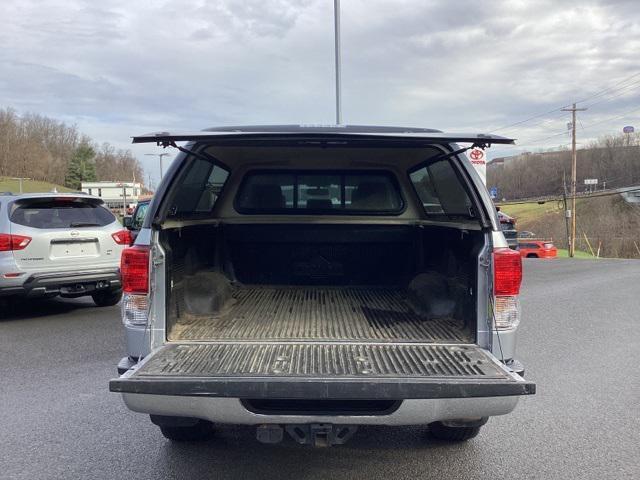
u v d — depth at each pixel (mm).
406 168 5078
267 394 2740
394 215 5180
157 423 3543
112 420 4469
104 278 8398
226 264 5133
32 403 4836
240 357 3148
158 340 3348
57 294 8102
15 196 7988
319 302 4574
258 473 3600
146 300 3268
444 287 4031
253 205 5168
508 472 3621
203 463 3736
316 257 5238
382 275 5254
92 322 8156
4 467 3668
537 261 25875
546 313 9555
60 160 102500
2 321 8234
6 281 7621
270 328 3795
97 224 8469
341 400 2912
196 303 3979
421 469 3660
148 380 2768
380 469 3660
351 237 5199
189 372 2887
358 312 4242
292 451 3928
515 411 4715
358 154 4754
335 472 3617
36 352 6512
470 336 3465
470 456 3857
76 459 3791
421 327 3793
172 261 3535
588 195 51844
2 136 95000
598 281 15016
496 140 3090
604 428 4352
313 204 5199
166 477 3541
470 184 3467
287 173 5152
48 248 7914
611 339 7414
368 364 3029
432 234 4551
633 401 4961
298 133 3125
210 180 4691
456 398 2799
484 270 3322
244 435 4211
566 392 5203
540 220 70938
